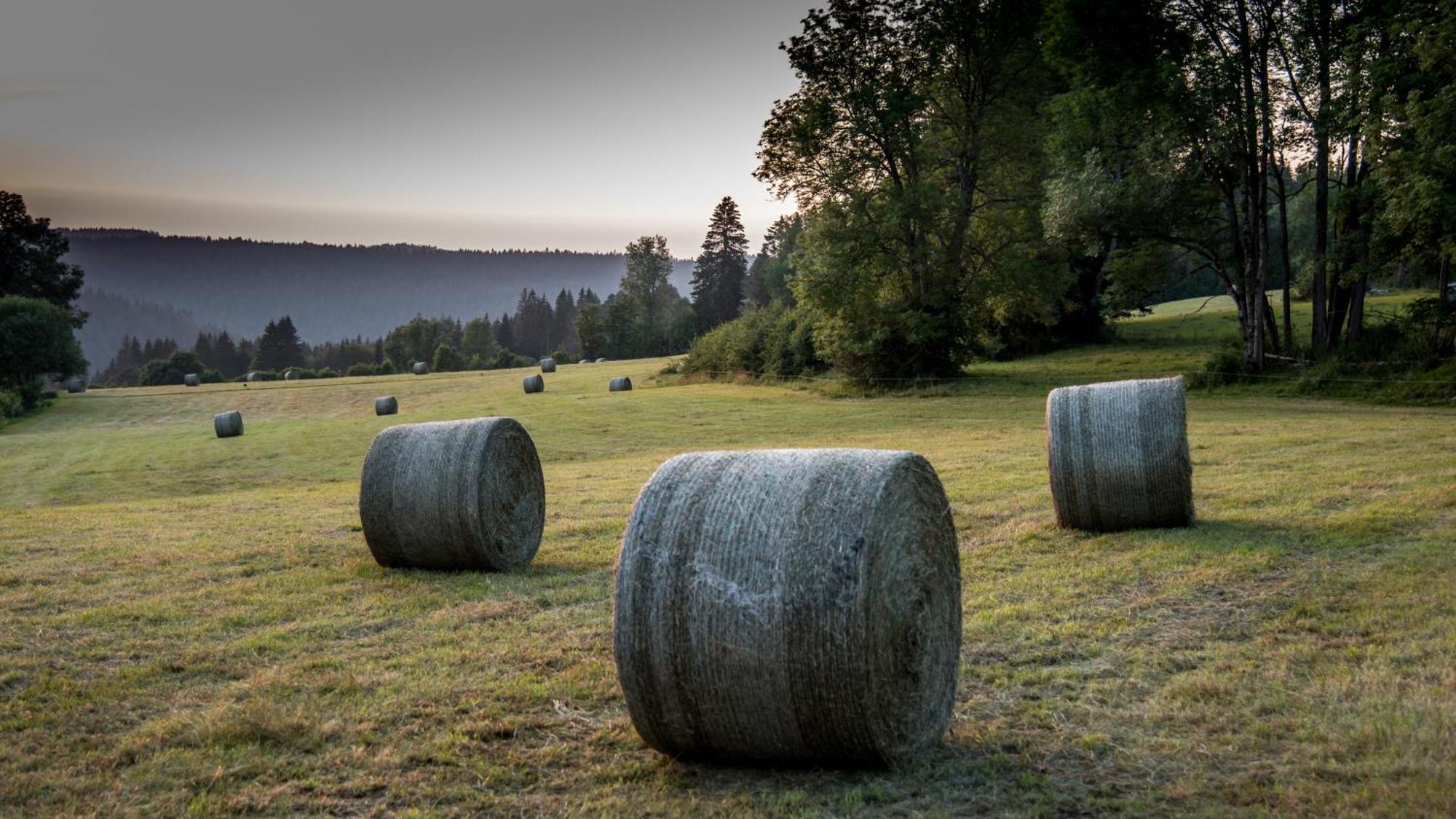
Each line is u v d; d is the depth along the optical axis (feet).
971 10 139.64
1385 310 149.69
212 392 246.47
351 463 96.73
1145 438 39.99
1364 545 35.63
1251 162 116.78
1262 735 19.77
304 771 19.47
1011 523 44.09
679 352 441.68
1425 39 92.02
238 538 48.06
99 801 18.29
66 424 191.72
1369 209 113.39
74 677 25.70
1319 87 114.01
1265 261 116.88
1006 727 21.09
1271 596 29.86
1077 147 127.03
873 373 146.92
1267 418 84.53
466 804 18.02
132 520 56.85
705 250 443.32
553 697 23.53
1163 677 23.54
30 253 297.53
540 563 40.52
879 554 18.24
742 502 18.84
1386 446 61.31
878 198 146.41
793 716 18.13
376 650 27.89
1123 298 134.10
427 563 39.06
